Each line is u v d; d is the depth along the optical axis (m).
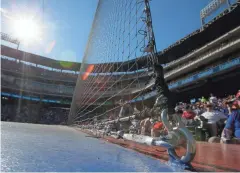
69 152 1.02
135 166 0.76
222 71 17.34
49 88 41.12
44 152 0.96
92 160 0.83
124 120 2.66
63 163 0.72
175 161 0.85
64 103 41.12
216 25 20.48
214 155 1.05
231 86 18.78
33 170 0.59
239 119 3.23
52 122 37.84
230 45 18.19
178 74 25.97
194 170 0.76
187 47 25.20
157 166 0.78
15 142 1.26
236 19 19.25
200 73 19.78
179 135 0.86
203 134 3.88
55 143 1.44
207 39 23.39
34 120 36.78
